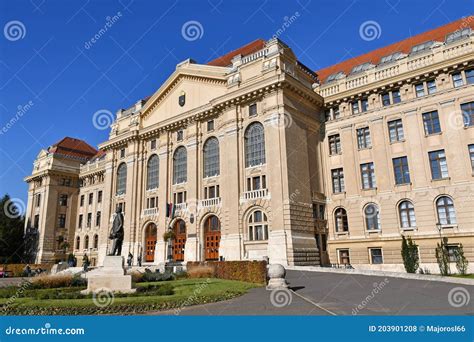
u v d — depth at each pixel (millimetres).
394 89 37188
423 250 32594
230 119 40312
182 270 30594
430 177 33438
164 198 46000
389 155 36156
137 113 52469
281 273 20078
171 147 47719
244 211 37031
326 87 42094
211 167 42688
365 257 35750
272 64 38125
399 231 34312
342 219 38469
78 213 68875
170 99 49562
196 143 44094
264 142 37625
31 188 71562
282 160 35062
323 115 42000
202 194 42500
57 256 65250
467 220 30938
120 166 54406
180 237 43938
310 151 39281
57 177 68688
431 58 35062
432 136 33938
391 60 39250
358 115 39000
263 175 36938
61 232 67000
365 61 44656
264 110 37594
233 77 41375
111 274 18266
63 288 21203
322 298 15898
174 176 46656
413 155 34719
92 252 62125
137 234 48125
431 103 34438
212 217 41062
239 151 39125
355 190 37781
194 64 46750
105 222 52781
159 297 15594
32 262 64812
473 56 32094
